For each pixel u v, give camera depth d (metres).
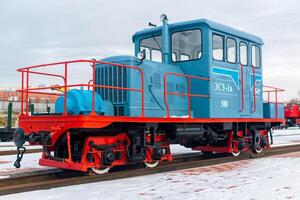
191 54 10.25
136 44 11.10
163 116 9.50
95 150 7.70
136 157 8.41
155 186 6.57
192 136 9.73
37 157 12.12
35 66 8.29
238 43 11.42
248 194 5.83
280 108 13.76
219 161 10.24
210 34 10.06
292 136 24.78
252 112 12.12
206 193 5.93
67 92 8.11
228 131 11.36
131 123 8.39
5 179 7.26
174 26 10.42
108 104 8.81
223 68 10.62
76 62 7.55
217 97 10.30
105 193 6.00
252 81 12.16
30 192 6.18
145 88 9.10
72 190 6.29
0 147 16.95
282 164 9.37
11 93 32.44
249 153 12.16
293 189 6.17
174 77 10.02
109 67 9.14
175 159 10.59
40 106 25.88
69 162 7.41
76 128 7.36
